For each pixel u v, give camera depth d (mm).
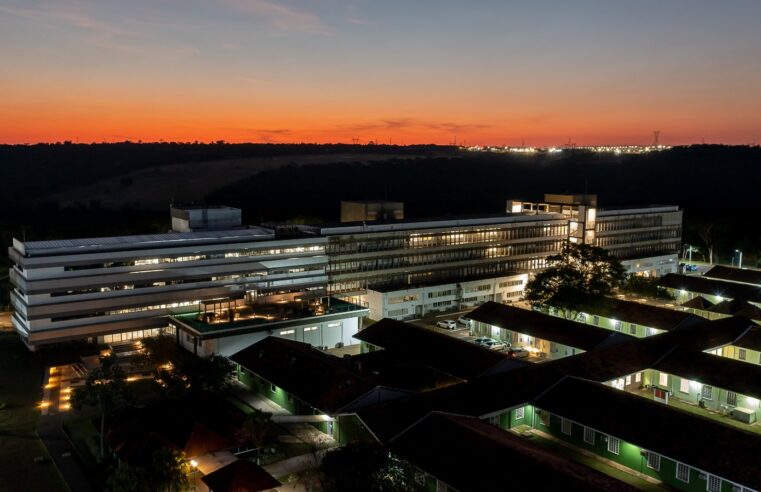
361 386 56969
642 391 68812
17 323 84562
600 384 57375
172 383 61344
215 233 95188
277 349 70062
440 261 114375
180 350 82938
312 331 85688
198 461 49250
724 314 97625
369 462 43281
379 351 75500
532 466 41781
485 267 121062
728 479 42781
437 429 48344
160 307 85875
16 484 48656
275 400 65062
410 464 45156
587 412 53781
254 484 43312
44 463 52125
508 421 57969
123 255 82250
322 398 57188
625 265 140750
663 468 48031
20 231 142375
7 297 106250
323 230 100688
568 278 96750
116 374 57312
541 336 82125
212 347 77312
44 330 78250
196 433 50562
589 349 75500
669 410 51438
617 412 52750
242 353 72438
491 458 43500
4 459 52875
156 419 53219
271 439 54969
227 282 90688
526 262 127188
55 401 66188
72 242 84500
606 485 39500
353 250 103250
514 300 122750
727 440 46562
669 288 117750
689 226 182750
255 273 93062
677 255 155000
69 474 50312
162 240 88125
